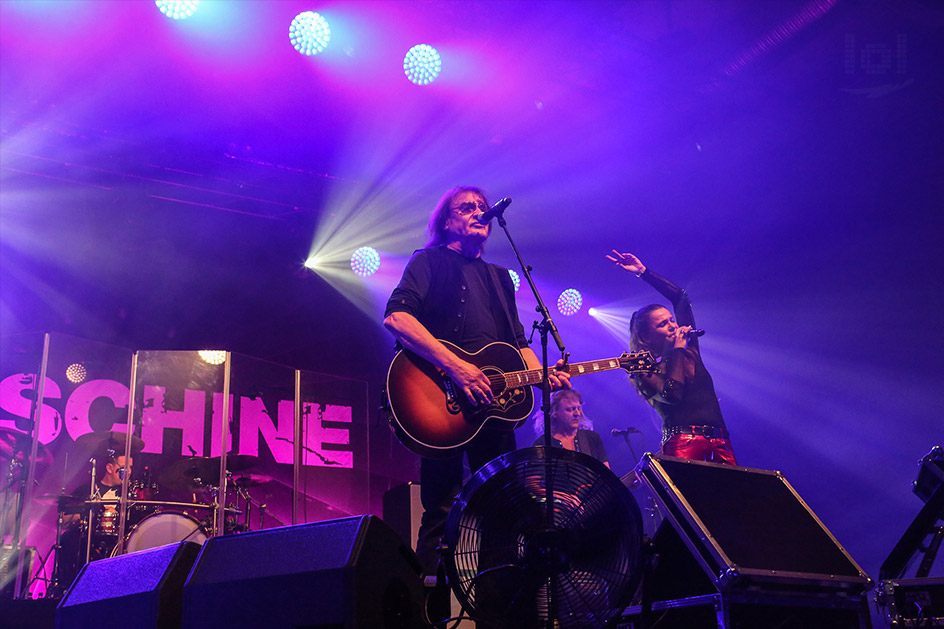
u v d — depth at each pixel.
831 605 2.56
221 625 2.15
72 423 6.68
